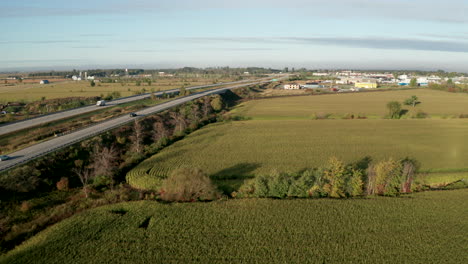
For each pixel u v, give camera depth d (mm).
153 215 47438
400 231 43438
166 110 117312
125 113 110062
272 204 50781
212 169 65188
